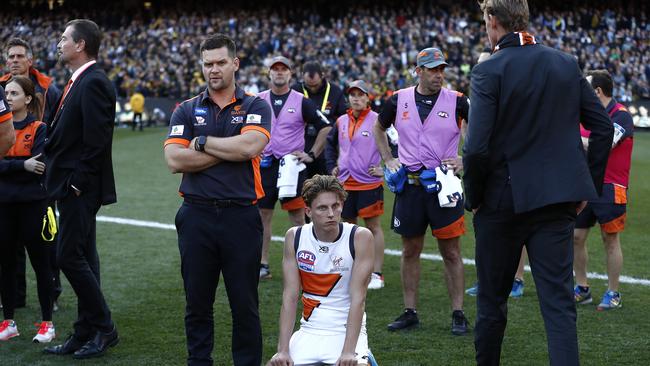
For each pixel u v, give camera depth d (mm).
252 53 33031
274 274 7316
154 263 7711
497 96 3660
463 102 5586
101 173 4895
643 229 9562
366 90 6781
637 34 34875
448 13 36031
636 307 6066
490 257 3809
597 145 3730
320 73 7598
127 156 18453
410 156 5582
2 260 5355
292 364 3939
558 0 36656
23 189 5223
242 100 4301
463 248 8523
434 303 6250
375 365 4055
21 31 38250
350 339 3895
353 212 6930
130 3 39219
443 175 5391
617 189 5906
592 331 5438
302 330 4102
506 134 3686
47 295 5293
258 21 36250
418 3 36438
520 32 3748
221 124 4258
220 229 4180
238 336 4297
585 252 6164
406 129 5605
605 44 33844
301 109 7121
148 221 10148
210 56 4195
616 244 6016
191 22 36781
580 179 3605
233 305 4258
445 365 4770
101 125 4754
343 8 37156
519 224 3709
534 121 3646
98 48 4914
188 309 4301
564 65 3699
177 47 34750
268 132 4258
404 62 31453
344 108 7746
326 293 4059
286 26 35906
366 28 34312
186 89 30328
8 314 5402
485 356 3930
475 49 32688
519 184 3631
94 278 4930
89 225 4871
